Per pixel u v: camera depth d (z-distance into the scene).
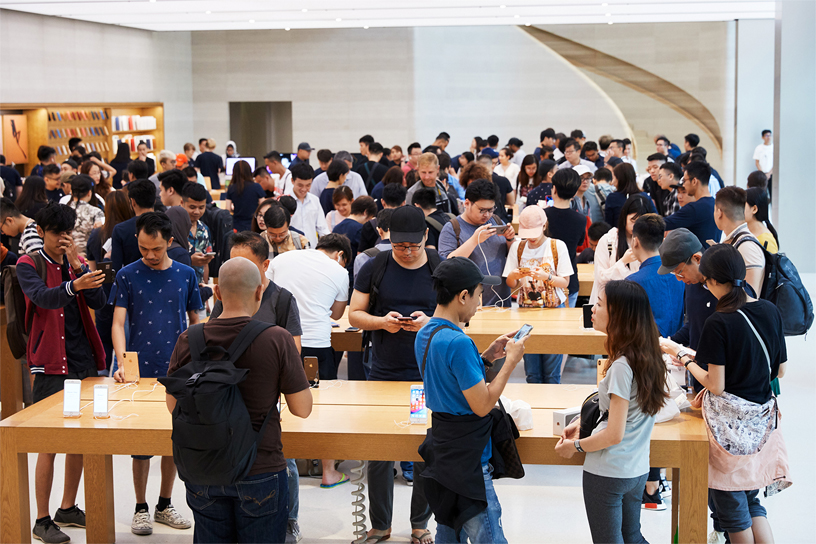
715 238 5.50
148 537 3.70
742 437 3.01
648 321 2.70
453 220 4.71
